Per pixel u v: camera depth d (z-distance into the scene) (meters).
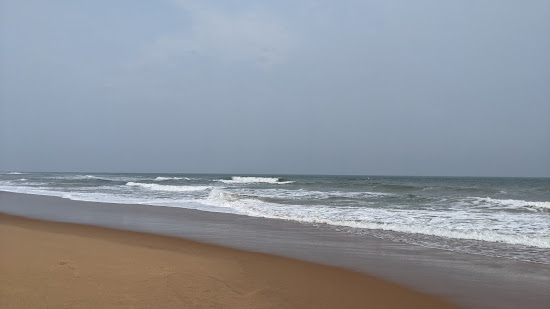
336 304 4.79
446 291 5.54
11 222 11.78
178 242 8.73
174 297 4.36
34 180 48.34
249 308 4.29
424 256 7.74
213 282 5.16
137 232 10.12
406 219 12.70
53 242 7.48
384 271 6.54
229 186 33.53
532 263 7.22
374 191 26.88
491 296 5.36
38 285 4.43
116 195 23.22
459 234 9.90
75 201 19.27
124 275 5.13
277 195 22.52
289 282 5.62
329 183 37.53
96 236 9.22
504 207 16.25
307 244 8.87
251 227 11.31
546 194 25.70
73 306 3.84
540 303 5.11
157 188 30.28
